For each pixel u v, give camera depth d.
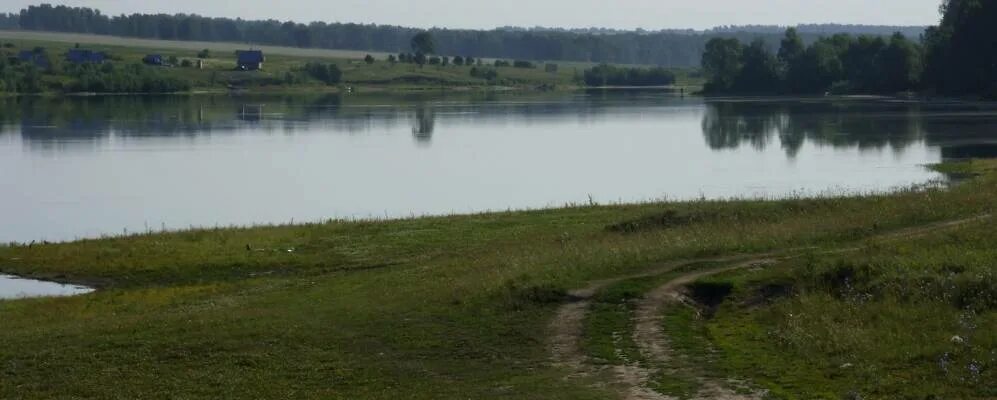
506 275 24.72
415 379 18.41
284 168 71.81
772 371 17.02
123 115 115.62
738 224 31.12
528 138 92.94
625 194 57.53
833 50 158.00
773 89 162.12
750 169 68.00
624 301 21.81
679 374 17.25
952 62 128.50
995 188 34.66
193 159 76.81
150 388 18.52
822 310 20.06
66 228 48.78
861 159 70.94
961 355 16.70
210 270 33.78
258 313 24.17
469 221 39.78
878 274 21.48
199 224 49.25
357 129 101.44
